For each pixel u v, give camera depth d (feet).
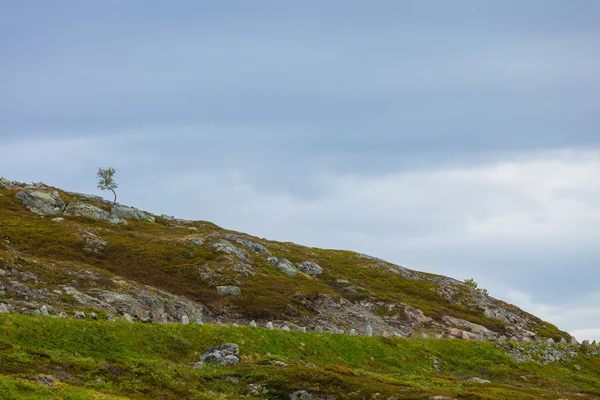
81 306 206.08
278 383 142.72
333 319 296.71
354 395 139.85
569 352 263.49
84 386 113.09
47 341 142.10
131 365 136.36
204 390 134.92
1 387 94.99
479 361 226.38
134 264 312.91
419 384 168.45
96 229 354.13
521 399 160.04
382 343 216.54
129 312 220.84
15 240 300.20
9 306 179.73
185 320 192.34
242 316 278.67
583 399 171.83
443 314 329.72
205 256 342.23
